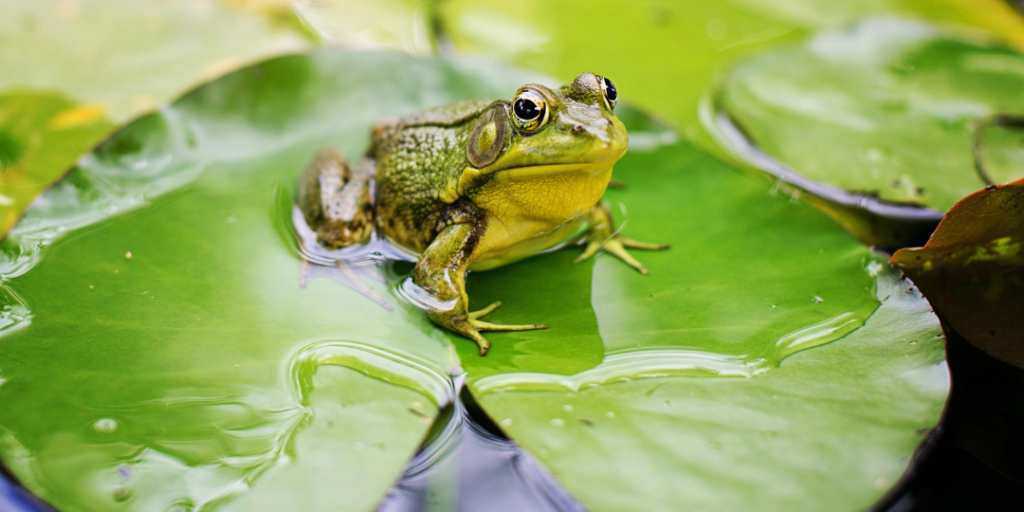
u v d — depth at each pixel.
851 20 0.64
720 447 0.49
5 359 0.50
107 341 0.51
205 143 0.56
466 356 0.51
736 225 0.54
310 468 0.49
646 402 0.50
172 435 0.49
